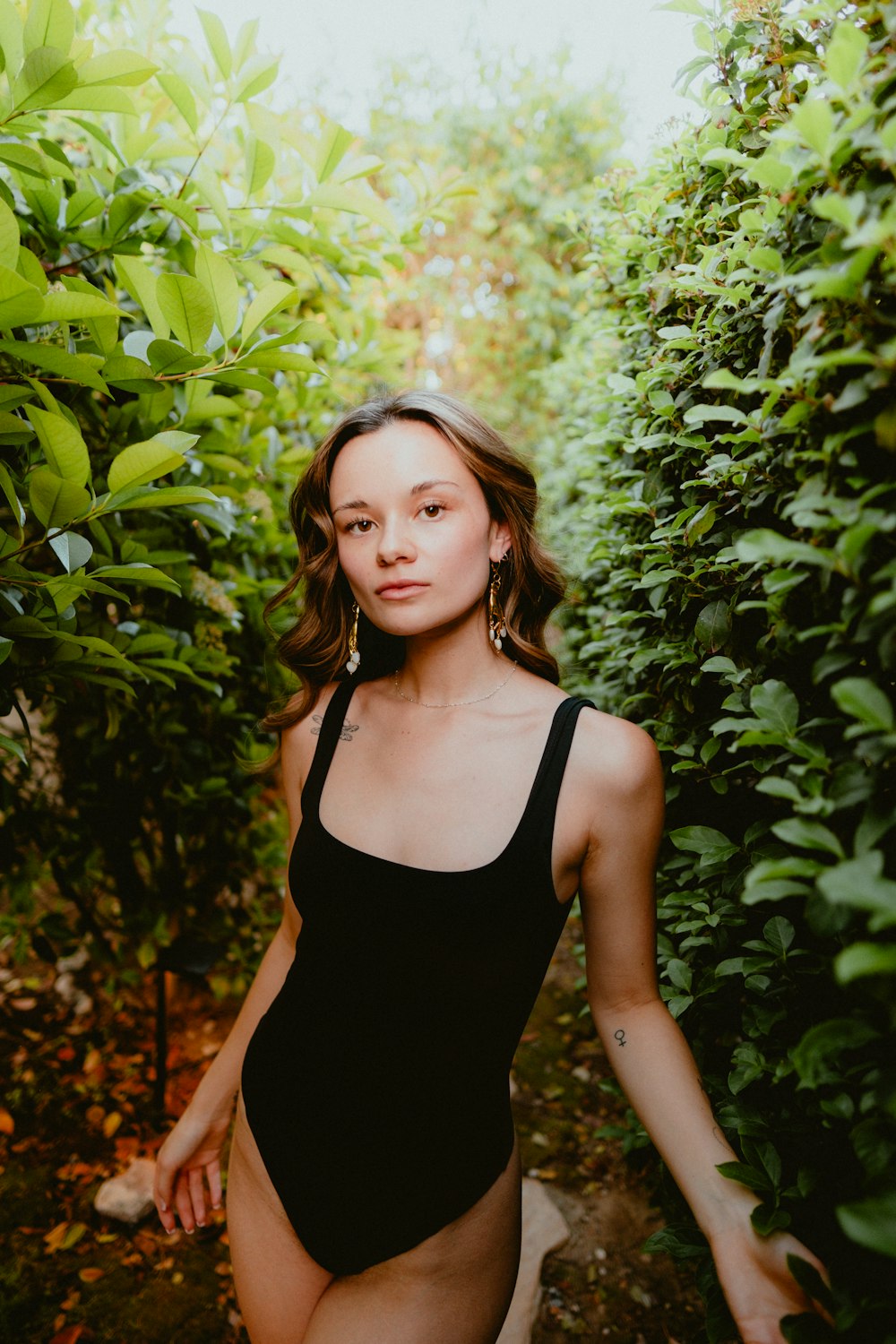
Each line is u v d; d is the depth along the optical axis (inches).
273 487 95.4
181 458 36.7
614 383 56.7
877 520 21.8
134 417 53.2
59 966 104.5
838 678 30.0
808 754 26.3
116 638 55.7
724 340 42.0
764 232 33.0
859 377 24.6
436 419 38.9
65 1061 91.4
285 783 49.4
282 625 89.5
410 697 43.9
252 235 54.8
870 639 23.5
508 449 42.2
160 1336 65.9
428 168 72.0
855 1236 19.6
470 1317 40.1
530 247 246.7
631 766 38.0
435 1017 39.4
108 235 51.2
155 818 88.2
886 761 22.5
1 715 49.3
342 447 42.2
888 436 22.4
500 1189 42.0
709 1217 33.0
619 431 64.7
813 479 26.3
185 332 40.3
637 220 58.2
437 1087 39.8
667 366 47.3
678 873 52.1
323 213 64.6
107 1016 98.6
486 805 39.2
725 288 37.4
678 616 47.4
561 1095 94.0
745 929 41.9
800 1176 31.0
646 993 39.8
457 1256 39.9
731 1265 31.3
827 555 23.2
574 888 40.3
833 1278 29.4
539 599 46.3
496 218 246.8
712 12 41.9
